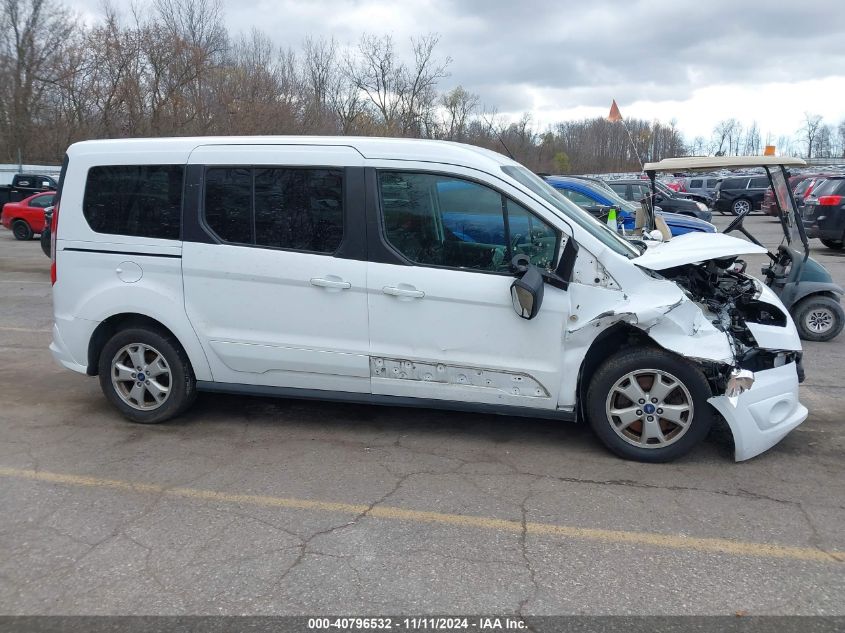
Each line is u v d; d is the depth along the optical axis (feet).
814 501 13.73
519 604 10.48
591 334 14.96
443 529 12.65
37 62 117.19
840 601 10.56
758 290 17.43
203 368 17.10
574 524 12.82
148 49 105.50
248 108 103.30
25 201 67.10
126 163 16.84
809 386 21.47
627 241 17.01
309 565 11.48
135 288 16.93
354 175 15.66
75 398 19.77
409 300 15.52
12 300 35.04
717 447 16.39
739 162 22.66
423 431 17.38
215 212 16.43
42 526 12.73
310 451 16.17
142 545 12.09
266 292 16.22
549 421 18.03
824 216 53.88
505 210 15.21
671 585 10.96
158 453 16.03
